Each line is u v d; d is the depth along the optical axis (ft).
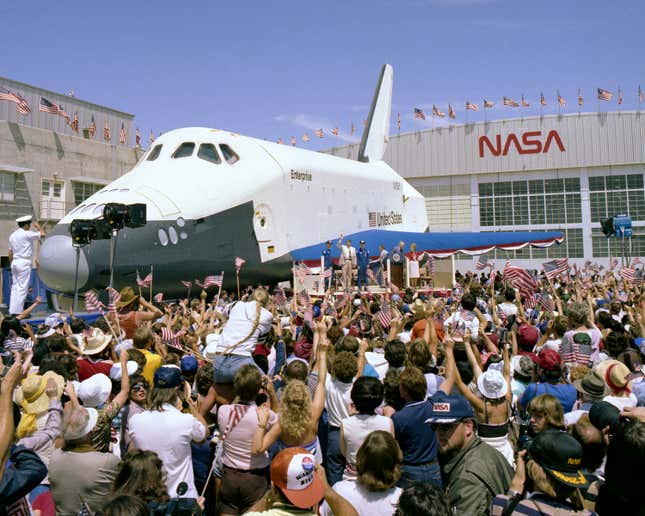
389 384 16.15
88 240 41.24
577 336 23.35
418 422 14.74
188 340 26.63
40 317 44.09
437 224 164.86
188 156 64.64
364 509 11.41
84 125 112.98
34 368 22.43
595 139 150.92
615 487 9.55
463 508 12.31
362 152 112.37
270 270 67.21
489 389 15.44
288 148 77.41
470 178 162.30
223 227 60.90
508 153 157.07
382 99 115.96
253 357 22.21
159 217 54.65
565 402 17.81
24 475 10.45
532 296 34.27
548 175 156.04
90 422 13.03
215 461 15.34
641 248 148.97
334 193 81.20
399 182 101.91
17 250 43.29
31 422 14.53
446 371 17.04
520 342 23.65
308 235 74.64
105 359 23.07
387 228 95.50
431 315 24.62
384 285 74.23
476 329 28.07
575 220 153.99
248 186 65.31
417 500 9.01
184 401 18.39
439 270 92.84
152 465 11.20
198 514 11.15
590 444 14.16
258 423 14.29
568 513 10.98
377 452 11.47
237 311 20.34
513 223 158.51
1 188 82.07
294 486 10.22
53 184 90.27
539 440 11.59
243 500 14.92
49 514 12.50
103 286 49.65
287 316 38.37
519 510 11.41
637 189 149.38
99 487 12.71
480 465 12.73
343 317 33.06
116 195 54.95
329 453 18.30
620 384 16.90
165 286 55.83
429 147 164.14
